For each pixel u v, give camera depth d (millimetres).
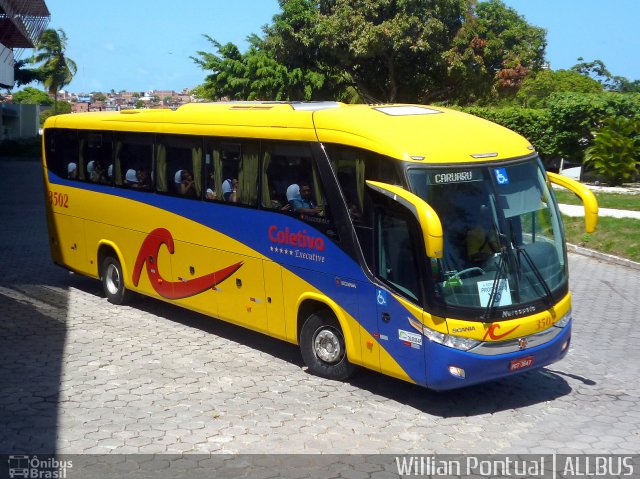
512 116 30812
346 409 8328
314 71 39531
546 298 8281
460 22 39812
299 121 9227
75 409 8180
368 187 8328
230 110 10414
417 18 37156
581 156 29500
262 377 9359
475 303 7832
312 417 8070
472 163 8180
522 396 8828
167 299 11633
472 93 41625
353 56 37656
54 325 11648
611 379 9461
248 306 10141
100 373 9406
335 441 7445
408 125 8594
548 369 9812
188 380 9203
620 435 7691
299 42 38062
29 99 113188
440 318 7738
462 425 7926
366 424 7902
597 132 28047
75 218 13617
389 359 8297
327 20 37281
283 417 8055
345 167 8641
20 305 12906
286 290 9516
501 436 7648
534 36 41406
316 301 9250
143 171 11852
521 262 8164
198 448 7219
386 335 8281
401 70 40000
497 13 40875
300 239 9234
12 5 27578
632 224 18609
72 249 13852
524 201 8406
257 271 9914
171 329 11531
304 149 9141
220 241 10453
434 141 8258
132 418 7949
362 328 8570
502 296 7980
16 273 15781
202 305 10969
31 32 31156
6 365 9656
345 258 8672
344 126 8695
